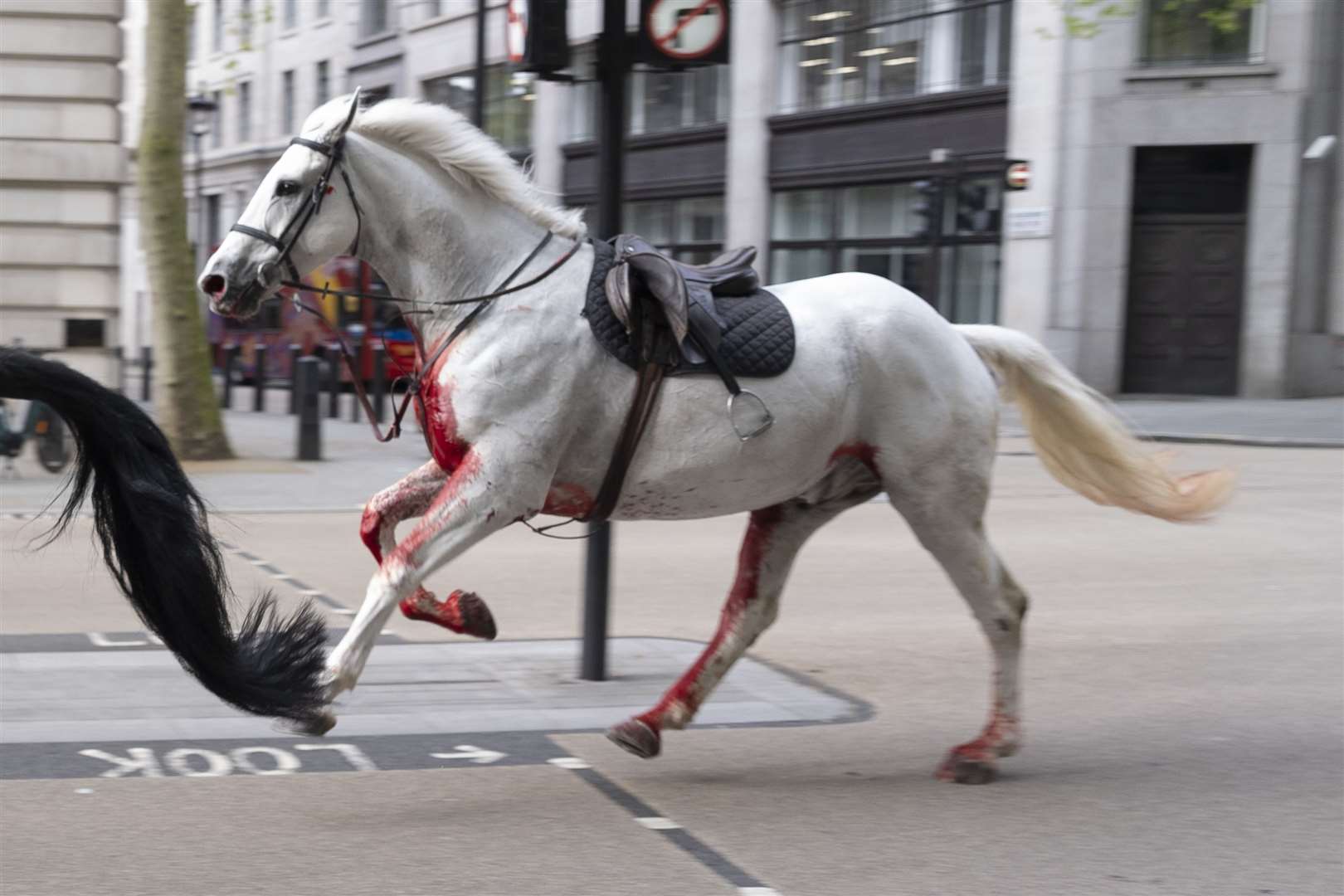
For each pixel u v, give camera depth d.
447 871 4.35
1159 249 23.98
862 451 5.52
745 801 5.14
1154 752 5.92
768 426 5.20
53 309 19.14
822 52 27.38
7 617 8.12
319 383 16.89
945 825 4.91
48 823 4.69
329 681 4.68
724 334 5.16
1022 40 23.78
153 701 6.27
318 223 4.95
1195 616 8.74
